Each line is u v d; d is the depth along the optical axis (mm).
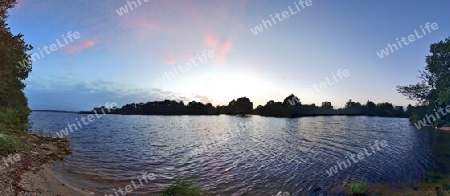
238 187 18750
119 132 65375
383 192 17547
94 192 14969
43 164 18156
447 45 52500
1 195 9625
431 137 58688
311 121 128000
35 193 10922
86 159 25109
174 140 50219
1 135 18875
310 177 21844
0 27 27875
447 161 29547
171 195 12992
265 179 21078
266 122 120562
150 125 99625
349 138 55188
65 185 14148
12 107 34094
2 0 26859
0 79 29484
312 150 38344
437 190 17250
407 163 28234
